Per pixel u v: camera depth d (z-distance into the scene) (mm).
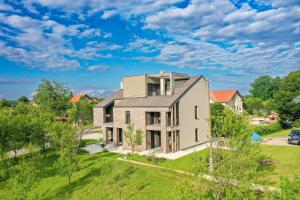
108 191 21047
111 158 30938
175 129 32500
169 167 25312
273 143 32219
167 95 35562
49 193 23078
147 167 25703
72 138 28969
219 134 12828
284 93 45938
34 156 30016
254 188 12008
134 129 35344
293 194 10273
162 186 20562
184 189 11703
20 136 32406
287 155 25234
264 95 98750
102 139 42875
